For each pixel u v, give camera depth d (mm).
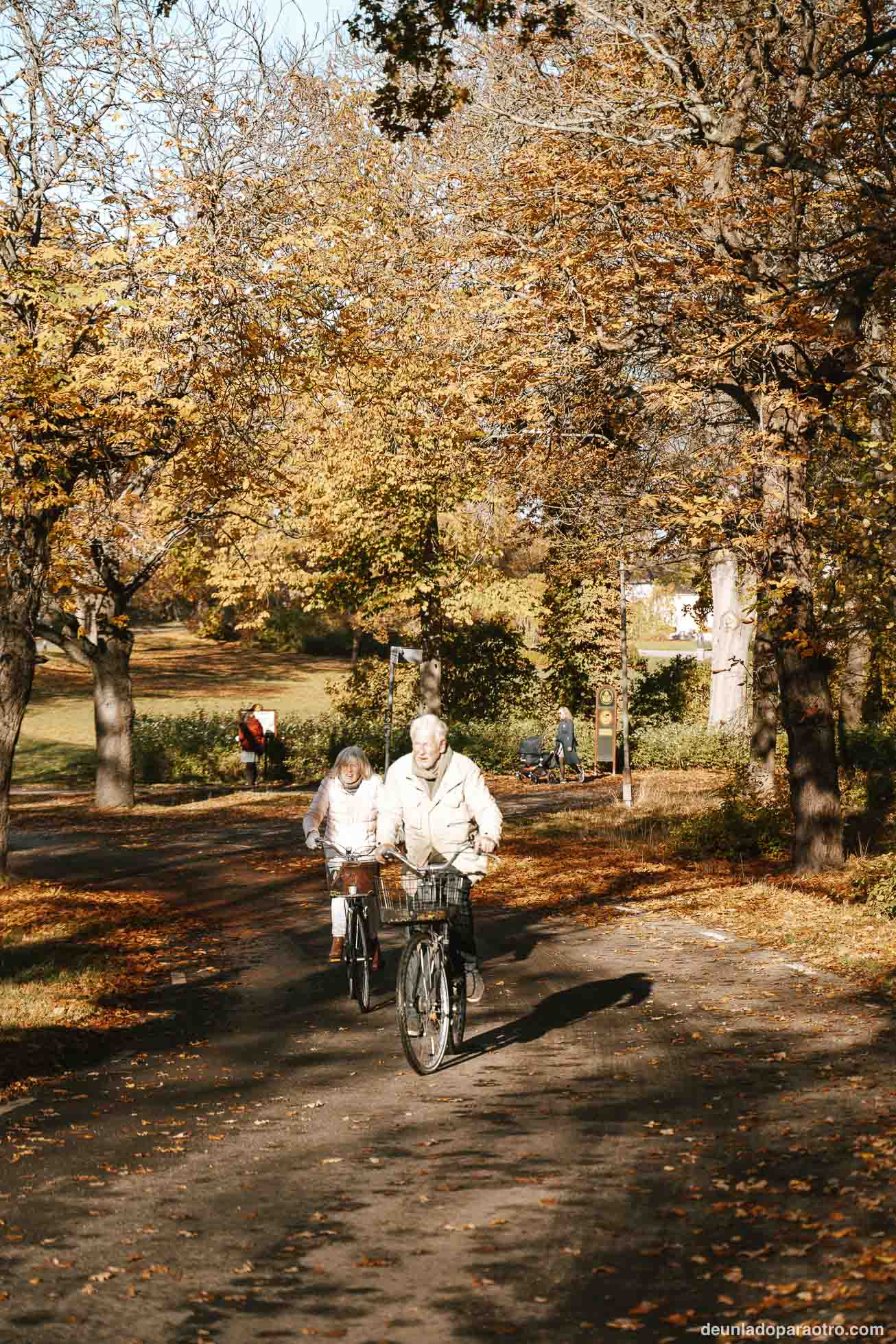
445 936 8047
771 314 13250
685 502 14539
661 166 14500
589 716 39844
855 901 13523
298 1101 7301
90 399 14711
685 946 11961
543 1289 4418
